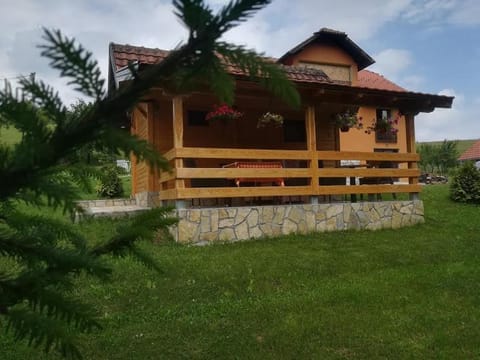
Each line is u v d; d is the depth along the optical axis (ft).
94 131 1.97
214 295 15.55
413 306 14.20
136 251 3.63
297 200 33.96
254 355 10.85
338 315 13.38
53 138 1.94
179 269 18.29
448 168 113.60
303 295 15.42
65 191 2.26
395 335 11.94
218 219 24.91
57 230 3.55
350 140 59.31
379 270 19.07
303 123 36.17
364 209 29.60
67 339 2.84
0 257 2.95
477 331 12.21
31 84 1.89
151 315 13.57
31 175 2.03
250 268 18.74
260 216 26.13
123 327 12.63
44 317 2.78
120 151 2.11
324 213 28.19
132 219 3.76
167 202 27.91
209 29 1.87
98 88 1.89
